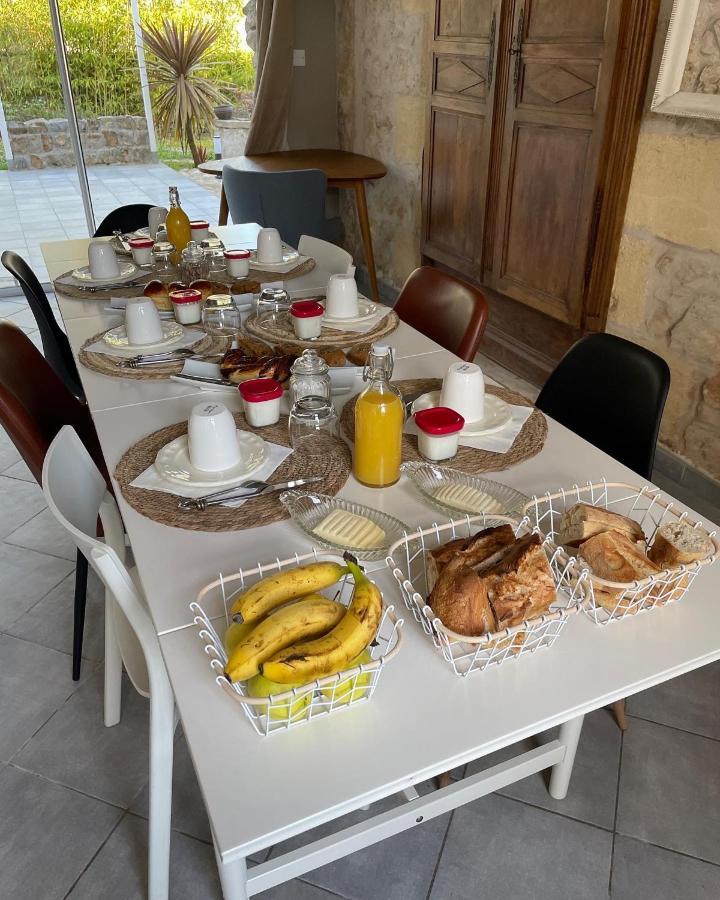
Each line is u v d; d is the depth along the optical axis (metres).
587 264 2.54
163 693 1.00
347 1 4.03
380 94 3.88
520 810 1.37
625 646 0.81
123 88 3.99
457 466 1.17
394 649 0.72
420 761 0.68
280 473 1.15
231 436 1.14
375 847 1.31
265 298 1.82
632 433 1.40
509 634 0.75
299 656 0.68
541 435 1.27
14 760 1.47
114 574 0.91
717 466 2.25
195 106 4.17
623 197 2.37
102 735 1.52
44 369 1.65
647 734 1.53
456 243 3.38
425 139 3.45
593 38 2.29
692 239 2.15
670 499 1.07
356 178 3.63
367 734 0.70
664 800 1.39
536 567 0.78
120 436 1.28
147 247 2.23
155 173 4.26
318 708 0.72
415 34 3.41
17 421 1.30
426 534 0.99
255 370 1.44
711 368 2.19
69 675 1.67
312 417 1.22
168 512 1.05
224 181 3.42
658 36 2.10
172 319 1.87
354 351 1.61
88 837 1.33
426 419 1.17
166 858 1.13
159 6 3.87
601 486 1.03
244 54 4.16
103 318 1.86
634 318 2.45
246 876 1.01
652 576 0.81
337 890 1.25
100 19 3.79
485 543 0.85
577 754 1.48
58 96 3.89
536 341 3.04
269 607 0.78
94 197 4.19
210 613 0.85
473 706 0.74
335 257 2.25
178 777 1.43
